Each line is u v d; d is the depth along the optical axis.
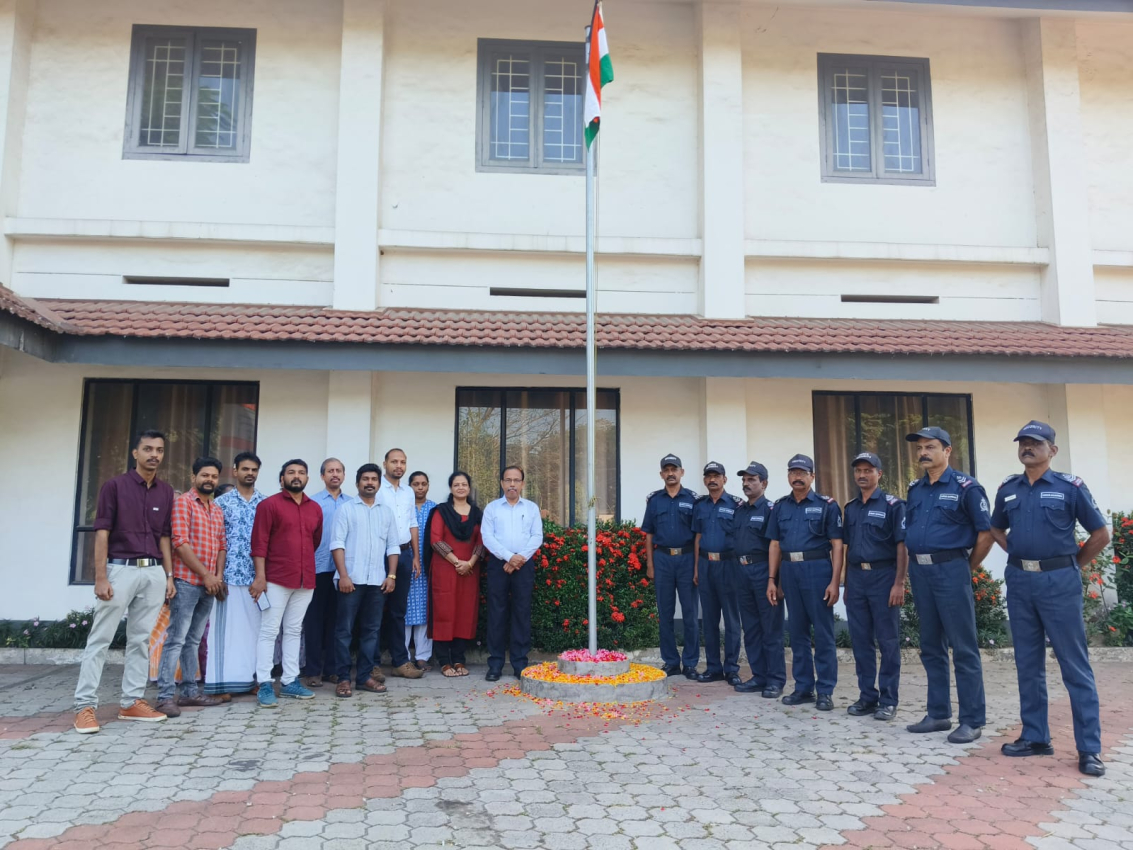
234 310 8.64
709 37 9.69
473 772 4.62
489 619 7.30
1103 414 9.34
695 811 4.05
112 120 9.26
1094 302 9.70
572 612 8.09
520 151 9.73
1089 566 8.73
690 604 7.46
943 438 5.66
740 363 8.14
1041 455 5.11
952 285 9.88
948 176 10.07
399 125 9.55
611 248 9.39
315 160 9.41
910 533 5.73
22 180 9.09
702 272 9.44
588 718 5.89
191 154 9.34
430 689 6.84
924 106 10.12
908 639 8.36
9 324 7.01
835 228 9.86
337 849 3.56
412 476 7.77
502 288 9.42
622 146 9.79
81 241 8.99
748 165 9.85
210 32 9.49
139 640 5.66
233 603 6.40
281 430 8.72
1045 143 9.89
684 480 9.10
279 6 9.55
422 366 7.86
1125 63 10.23
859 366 8.21
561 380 9.06
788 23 10.06
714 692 6.88
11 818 3.85
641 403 9.16
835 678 6.31
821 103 10.05
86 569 8.41
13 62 8.93
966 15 9.96
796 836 3.75
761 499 6.98
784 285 9.73
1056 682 7.40
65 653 7.89
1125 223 10.10
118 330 7.58
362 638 6.79
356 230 9.05
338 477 7.00
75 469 8.45
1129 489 9.41
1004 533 5.38
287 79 9.50
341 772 4.59
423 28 9.70
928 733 5.57
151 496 5.67
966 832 3.82
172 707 5.83
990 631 8.48
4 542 8.30
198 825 3.80
